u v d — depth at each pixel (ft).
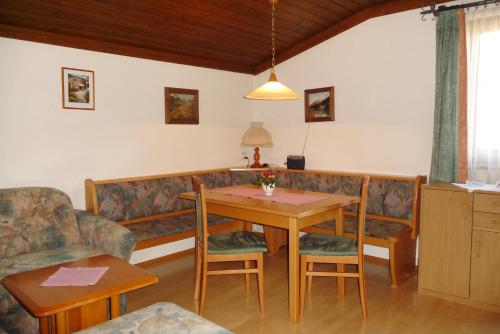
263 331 8.32
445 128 11.18
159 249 13.06
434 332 8.25
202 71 14.60
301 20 13.10
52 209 9.82
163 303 6.26
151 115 13.06
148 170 13.08
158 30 11.74
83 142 11.41
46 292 5.88
